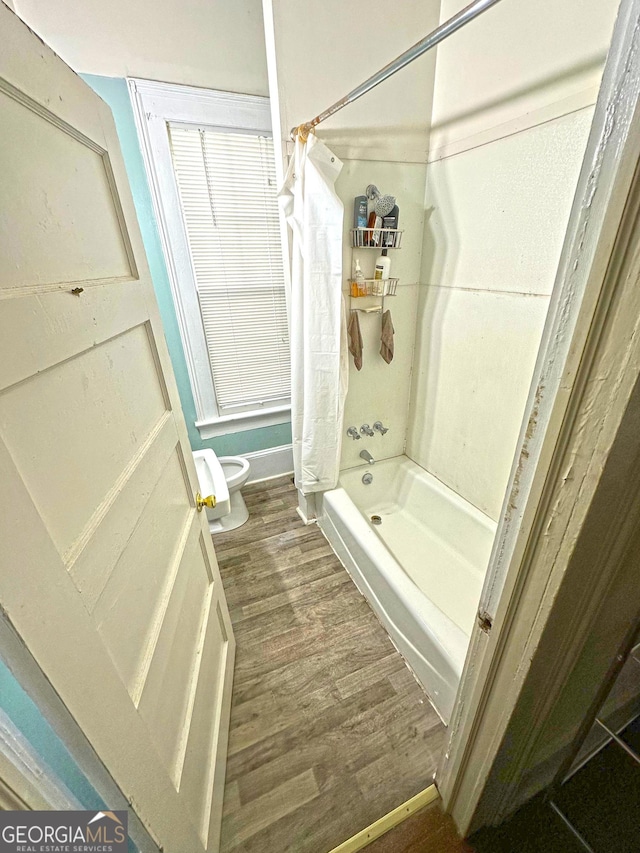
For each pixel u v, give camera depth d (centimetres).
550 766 96
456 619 158
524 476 53
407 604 135
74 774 66
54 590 44
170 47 159
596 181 37
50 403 49
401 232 167
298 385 183
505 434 160
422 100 156
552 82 112
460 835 99
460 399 183
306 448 191
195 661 96
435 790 108
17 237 44
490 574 65
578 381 43
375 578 158
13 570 38
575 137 109
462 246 161
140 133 169
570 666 68
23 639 39
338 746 119
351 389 203
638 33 31
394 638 150
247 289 221
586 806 102
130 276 78
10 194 44
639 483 47
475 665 75
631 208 34
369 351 198
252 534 219
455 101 147
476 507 186
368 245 165
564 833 98
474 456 181
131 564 66
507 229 139
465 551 187
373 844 98
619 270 37
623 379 39
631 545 55
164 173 179
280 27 125
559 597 55
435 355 193
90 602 52
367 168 158
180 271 201
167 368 95
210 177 189
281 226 162
